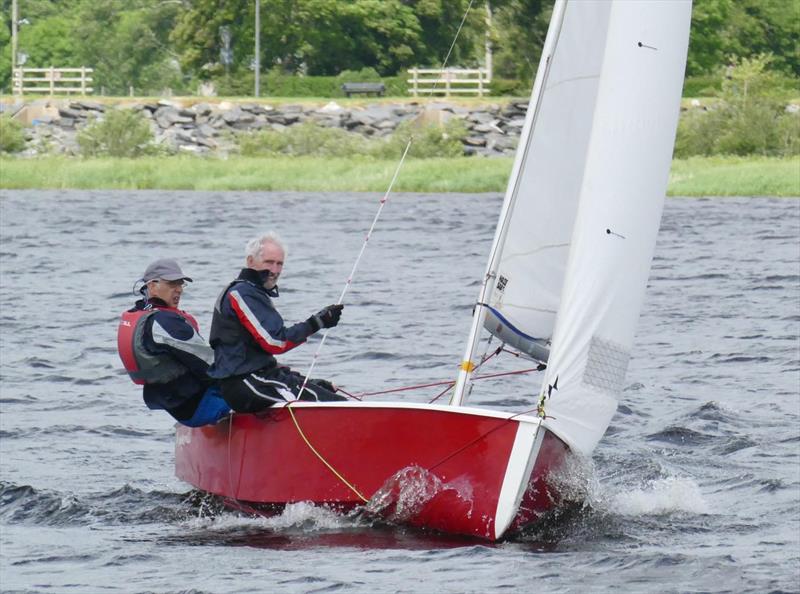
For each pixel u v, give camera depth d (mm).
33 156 175250
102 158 168875
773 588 23203
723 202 131625
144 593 23250
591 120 28266
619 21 26547
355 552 25531
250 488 28297
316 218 114625
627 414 39156
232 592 23172
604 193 26312
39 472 32906
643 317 59500
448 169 155750
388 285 71250
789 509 28797
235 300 27719
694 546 26000
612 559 24891
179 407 28906
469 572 24094
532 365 49094
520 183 28359
